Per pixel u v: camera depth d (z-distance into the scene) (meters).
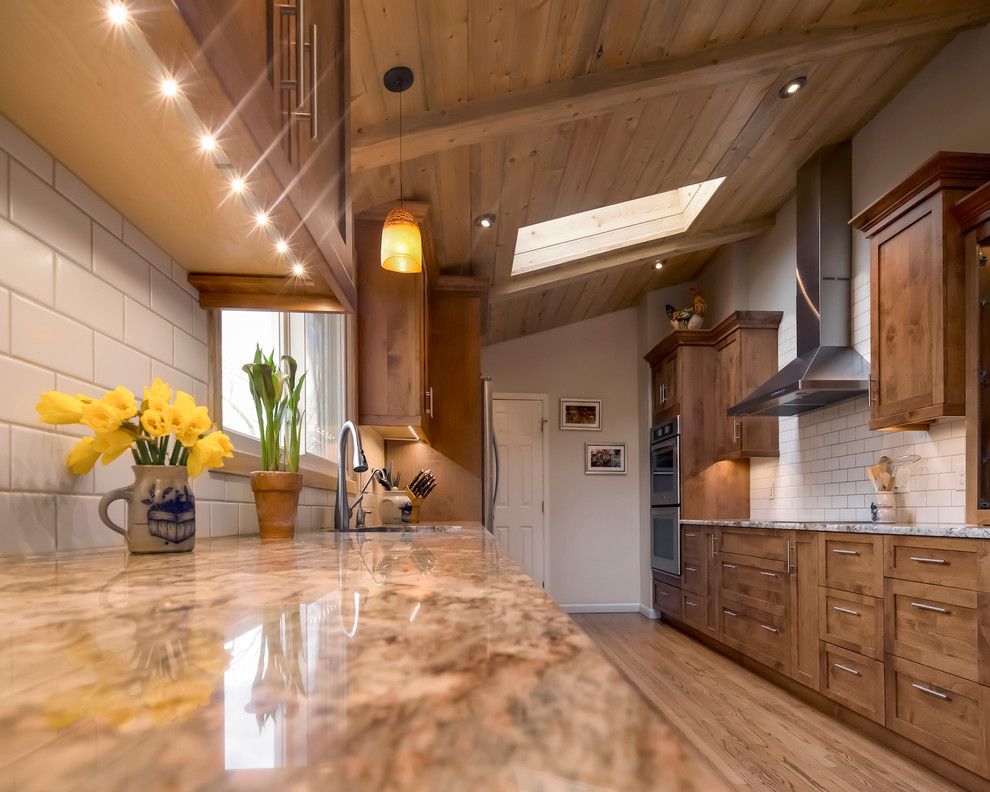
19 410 0.80
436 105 2.34
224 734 0.20
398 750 0.19
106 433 0.85
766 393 3.83
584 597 5.98
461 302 3.66
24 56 0.64
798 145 3.76
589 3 2.10
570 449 6.14
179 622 0.40
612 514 6.10
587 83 2.51
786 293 4.57
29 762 0.17
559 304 5.52
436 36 1.98
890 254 2.96
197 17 0.56
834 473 3.88
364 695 0.24
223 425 1.52
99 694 0.24
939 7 2.81
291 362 1.40
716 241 4.77
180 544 0.92
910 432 3.20
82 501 0.92
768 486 4.70
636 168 3.38
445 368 3.60
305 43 0.97
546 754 0.18
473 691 0.25
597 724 0.21
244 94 0.70
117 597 0.50
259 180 0.86
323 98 1.11
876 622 2.59
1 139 0.77
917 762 2.37
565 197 3.40
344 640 0.34
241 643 0.34
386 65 2.03
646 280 5.64
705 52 2.64
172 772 0.17
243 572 0.68
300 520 1.92
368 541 1.26
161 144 0.81
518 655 0.31
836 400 3.78
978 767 2.04
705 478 5.04
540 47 2.23
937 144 3.14
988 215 2.47
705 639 4.60
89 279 0.94
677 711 3.01
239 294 1.32
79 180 0.92
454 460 3.52
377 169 2.50
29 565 0.74
